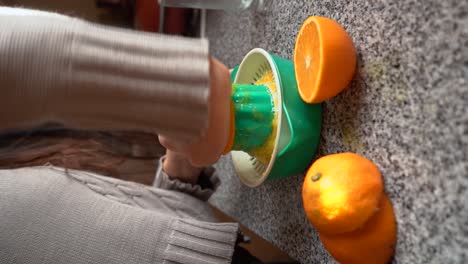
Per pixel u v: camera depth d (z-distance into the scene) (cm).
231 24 87
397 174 37
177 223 54
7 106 31
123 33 35
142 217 53
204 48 35
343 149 46
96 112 33
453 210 31
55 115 33
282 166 50
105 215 52
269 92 50
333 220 38
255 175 56
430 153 34
